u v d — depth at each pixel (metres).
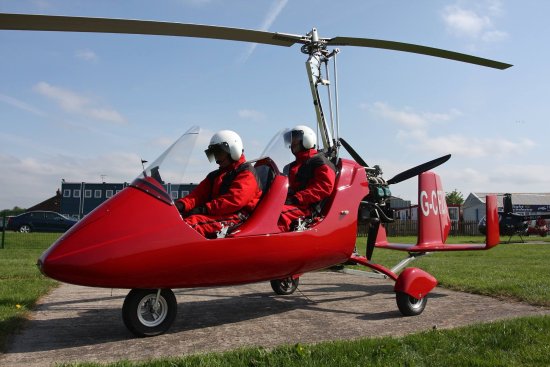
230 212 4.02
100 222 3.46
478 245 5.82
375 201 5.47
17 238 17.36
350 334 3.71
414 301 4.44
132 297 3.62
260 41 5.68
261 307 4.91
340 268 5.29
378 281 6.93
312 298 5.46
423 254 5.89
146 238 3.44
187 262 3.56
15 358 3.11
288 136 5.00
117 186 36.19
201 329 3.94
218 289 6.12
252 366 2.80
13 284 5.96
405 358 2.88
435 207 6.11
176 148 3.99
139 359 3.08
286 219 4.32
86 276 3.29
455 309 4.67
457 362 2.81
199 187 4.42
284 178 4.30
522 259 10.25
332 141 6.06
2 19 4.43
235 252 3.76
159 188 3.64
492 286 5.62
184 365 2.77
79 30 4.77
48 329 3.92
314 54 5.95
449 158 5.65
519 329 3.45
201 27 5.00
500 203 37.25
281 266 4.10
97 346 3.42
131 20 4.65
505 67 6.20
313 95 6.01
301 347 3.03
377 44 6.00
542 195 39.16
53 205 42.34
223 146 4.23
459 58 6.08
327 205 4.62
